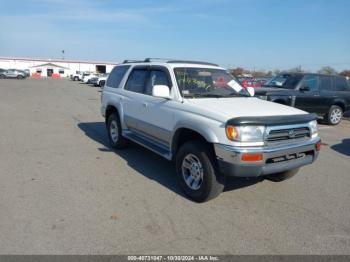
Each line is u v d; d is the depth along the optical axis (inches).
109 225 139.3
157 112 196.7
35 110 497.7
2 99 641.6
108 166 221.0
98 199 165.6
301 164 161.8
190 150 164.4
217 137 148.4
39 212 148.7
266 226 143.8
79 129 356.2
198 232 136.4
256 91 401.4
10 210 149.6
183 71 198.8
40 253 117.6
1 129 335.3
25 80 1834.4
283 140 154.3
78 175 200.7
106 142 294.7
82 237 129.0
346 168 237.1
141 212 152.7
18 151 251.9
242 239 132.3
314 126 169.2
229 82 212.7
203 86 196.1
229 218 150.0
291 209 162.2
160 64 209.9
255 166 143.6
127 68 257.4
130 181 193.3
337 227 145.0
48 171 206.1
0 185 179.5
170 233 134.7
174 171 214.1
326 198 178.1
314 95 421.1
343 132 399.9
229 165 144.0
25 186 179.3
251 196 176.7
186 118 167.8
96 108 561.6
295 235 136.9
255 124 144.3
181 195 174.4
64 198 165.2
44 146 271.3
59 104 600.7
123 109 242.7
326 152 286.8
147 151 263.4
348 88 462.6
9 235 128.3
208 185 156.8
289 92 401.1
